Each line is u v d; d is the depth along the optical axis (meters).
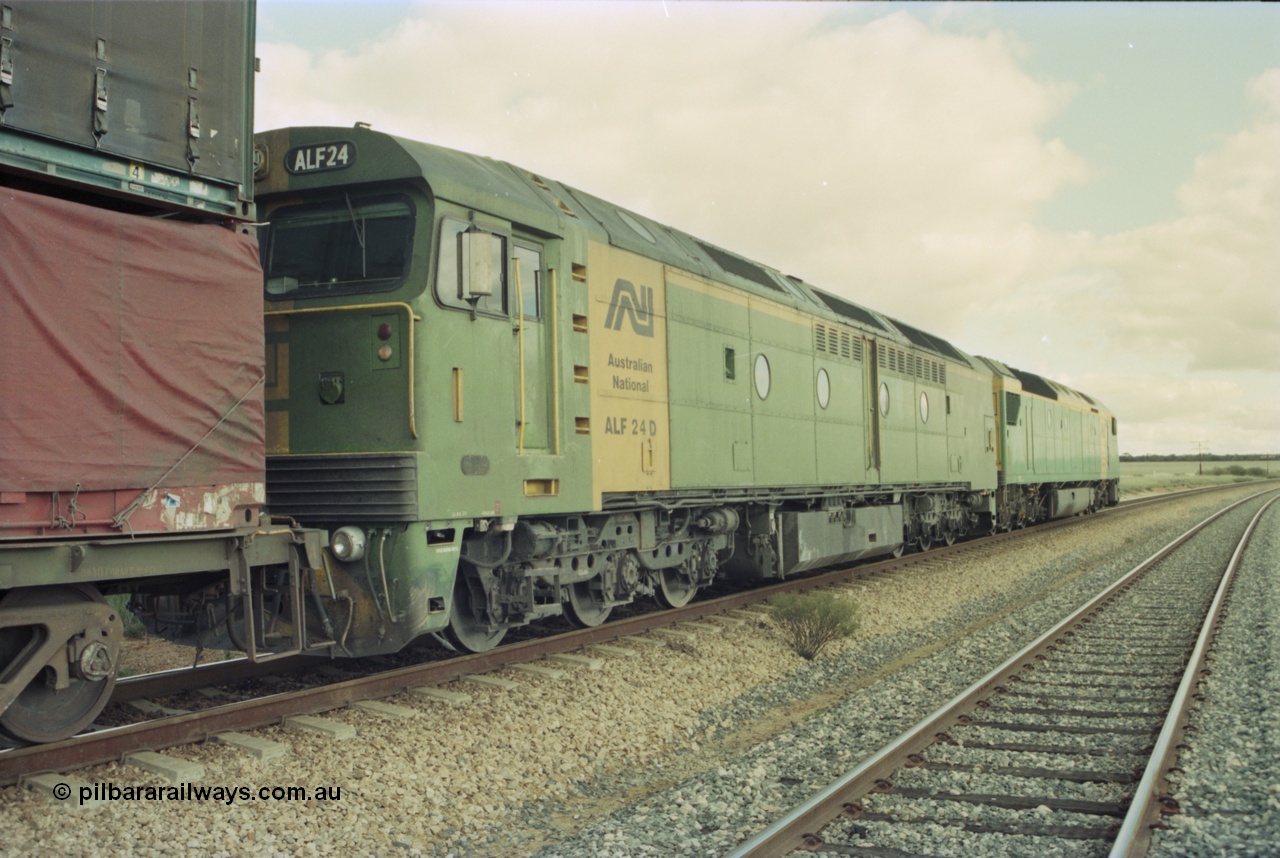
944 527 18.70
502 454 7.02
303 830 4.49
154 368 4.73
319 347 6.68
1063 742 5.82
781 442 11.77
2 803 4.26
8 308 4.18
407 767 5.31
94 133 4.48
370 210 6.77
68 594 4.73
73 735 4.81
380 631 6.32
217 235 5.07
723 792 5.26
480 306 6.89
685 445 9.66
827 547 12.83
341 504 6.38
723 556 11.54
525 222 7.39
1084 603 11.86
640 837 4.61
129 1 4.66
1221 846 4.15
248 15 5.31
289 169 6.86
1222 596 11.61
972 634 9.88
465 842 4.73
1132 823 4.26
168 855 4.09
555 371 7.68
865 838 4.36
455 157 7.24
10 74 4.15
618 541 8.80
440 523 6.50
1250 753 5.53
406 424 6.30
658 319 9.34
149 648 8.76
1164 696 6.90
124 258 4.63
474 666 7.08
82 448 4.44
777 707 7.69
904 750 5.52
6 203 4.20
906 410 16.09
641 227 9.91
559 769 5.81
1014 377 24.94
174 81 4.86
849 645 9.84
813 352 12.90
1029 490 26.06
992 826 4.45
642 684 7.48
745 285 11.23
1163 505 40.12
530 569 7.50
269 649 5.87
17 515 4.21
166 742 5.13
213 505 5.03
